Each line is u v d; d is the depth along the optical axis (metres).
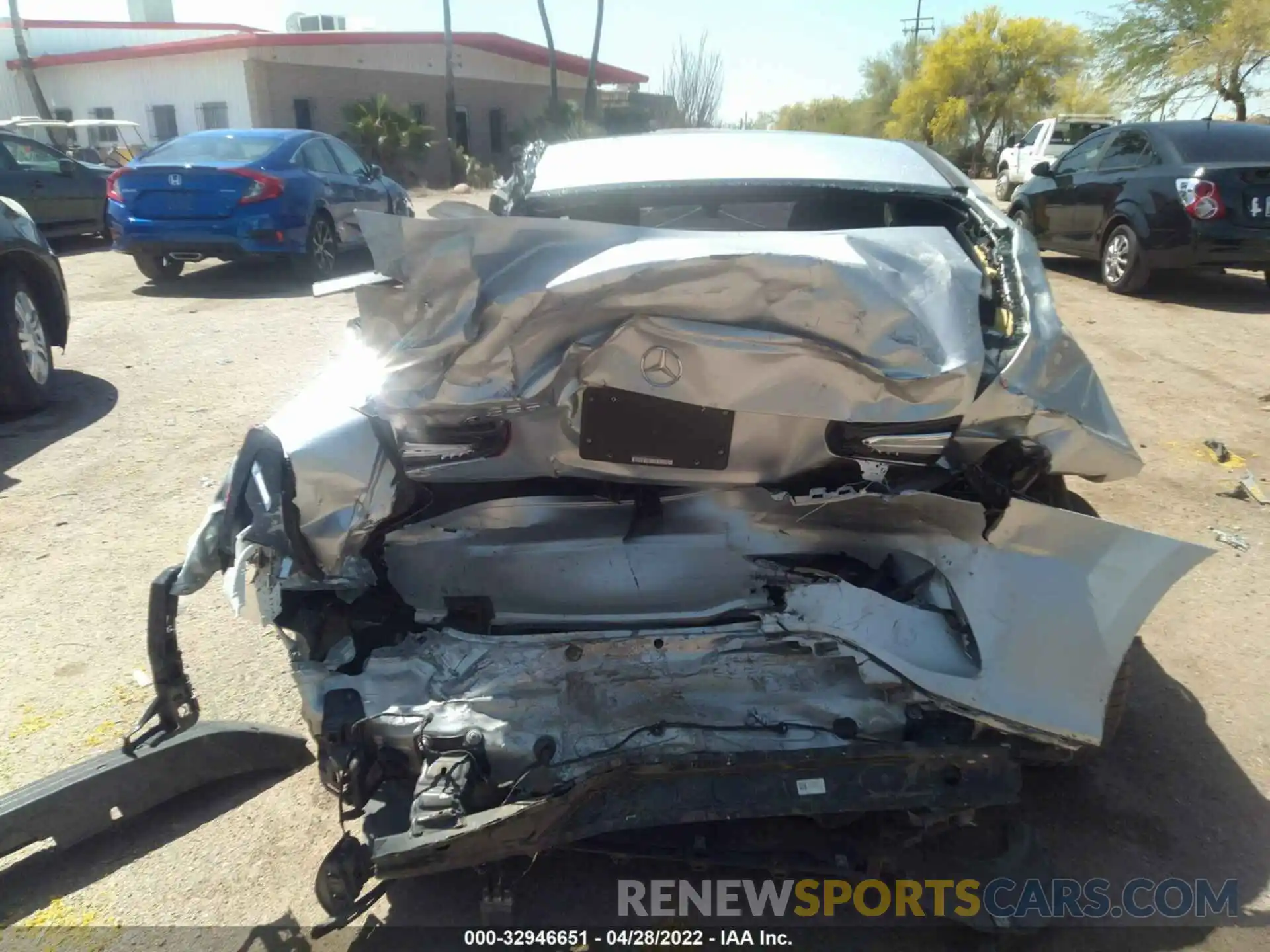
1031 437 2.40
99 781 2.75
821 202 3.43
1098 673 2.35
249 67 26.48
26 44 29.39
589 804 2.14
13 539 4.53
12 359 5.93
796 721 2.35
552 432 2.38
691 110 38.69
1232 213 8.66
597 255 2.22
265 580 2.33
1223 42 22.77
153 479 5.19
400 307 2.21
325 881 2.19
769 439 2.36
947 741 2.29
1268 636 3.63
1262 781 2.91
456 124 31.30
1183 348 7.43
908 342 2.24
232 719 3.26
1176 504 4.71
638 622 2.46
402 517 2.46
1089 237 10.03
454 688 2.34
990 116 37.16
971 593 2.38
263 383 6.76
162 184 9.53
